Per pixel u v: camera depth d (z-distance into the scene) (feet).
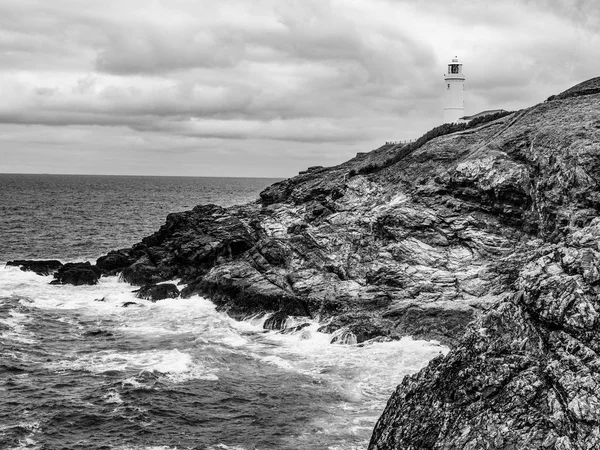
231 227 235.81
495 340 74.95
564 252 77.15
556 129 174.29
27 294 209.05
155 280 225.15
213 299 194.49
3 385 127.44
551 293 73.05
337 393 124.06
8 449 102.32
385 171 226.79
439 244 173.58
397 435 75.77
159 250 234.79
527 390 68.90
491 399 71.05
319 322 169.48
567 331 70.49
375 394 123.95
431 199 183.11
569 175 151.94
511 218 170.40
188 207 642.22
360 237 194.59
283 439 106.01
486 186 173.06
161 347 153.28
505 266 161.48
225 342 158.20
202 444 104.58
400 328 156.66
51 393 123.85
